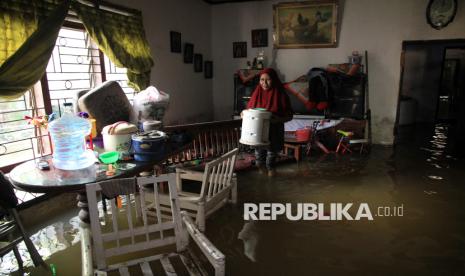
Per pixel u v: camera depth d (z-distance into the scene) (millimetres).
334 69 5930
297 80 6164
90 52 3941
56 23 2867
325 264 2363
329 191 3758
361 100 5914
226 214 3148
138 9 4527
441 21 5539
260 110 3482
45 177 2000
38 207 3150
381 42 5941
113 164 2246
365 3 5883
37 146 3328
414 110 8266
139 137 2316
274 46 6488
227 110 7129
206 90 6875
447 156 5266
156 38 5020
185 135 2869
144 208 1804
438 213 3184
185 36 5883
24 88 2717
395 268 2316
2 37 2668
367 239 2703
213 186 3043
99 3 3721
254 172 4422
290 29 6281
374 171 4500
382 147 5918
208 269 2258
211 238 2709
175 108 5766
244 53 6762
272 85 3867
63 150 2162
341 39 6133
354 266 2340
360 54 6086
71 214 3275
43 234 2869
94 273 1642
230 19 6723
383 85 6062
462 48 7984
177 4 5539
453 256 2459
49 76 3426
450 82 8875
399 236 2752
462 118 6004
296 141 5062
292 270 2291
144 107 3256
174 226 1857
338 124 5523
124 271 1699
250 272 2264
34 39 2688
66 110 2332
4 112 3018
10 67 2555
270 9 6402
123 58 4000
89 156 2283
